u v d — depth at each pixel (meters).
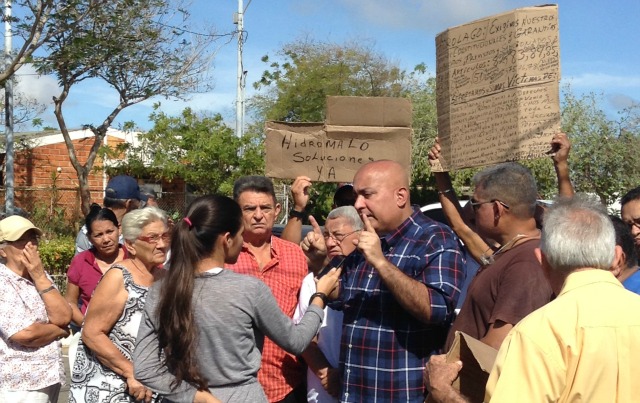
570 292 2.63
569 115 17.23
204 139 16.22
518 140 4.25
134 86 16.44
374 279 3.93
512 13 4.27
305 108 25.56
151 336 3.48
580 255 2.67
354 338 3.93
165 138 17.11
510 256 3.47
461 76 4.50
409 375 3.80
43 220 18.31
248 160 15.95
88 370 4.43
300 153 5.08
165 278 3.44
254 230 4.81
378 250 3.60
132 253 4.43
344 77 25.73
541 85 4.21
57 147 21.14
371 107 4.93
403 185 3.98
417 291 3.60
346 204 5.46
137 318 4.36
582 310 2.56
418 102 21.67
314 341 4.52
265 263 4.88
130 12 15.44
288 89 25.78
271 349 4.65
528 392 2.49
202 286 3.43
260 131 26.09
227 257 3.58
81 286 5.94
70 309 4.98
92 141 21.42
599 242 2.67
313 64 25.94
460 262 3.83
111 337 4.37
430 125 19.98
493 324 3.33
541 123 4.21
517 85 4.25
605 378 2.47
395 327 3.83
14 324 4.75
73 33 14.99
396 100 4.90
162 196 16.50
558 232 2.71
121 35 15.47
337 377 4.43
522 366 2.52
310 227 7.00
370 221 3.95
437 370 3.04
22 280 4.88
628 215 4.46
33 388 4.84
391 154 4.91
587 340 2.50
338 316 4.51
